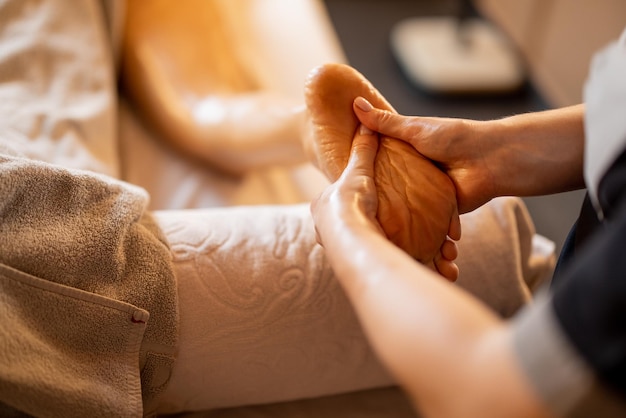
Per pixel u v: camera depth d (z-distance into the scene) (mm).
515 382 493
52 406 664
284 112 915
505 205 797
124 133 1029
